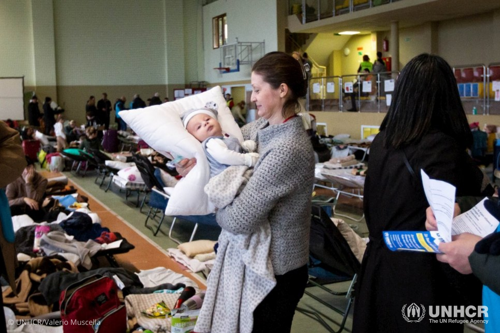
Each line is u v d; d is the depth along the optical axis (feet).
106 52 77.87
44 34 73.67
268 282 6.59
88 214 18.97
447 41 55.47
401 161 6.24
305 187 6.74
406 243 5.56
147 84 80.28
